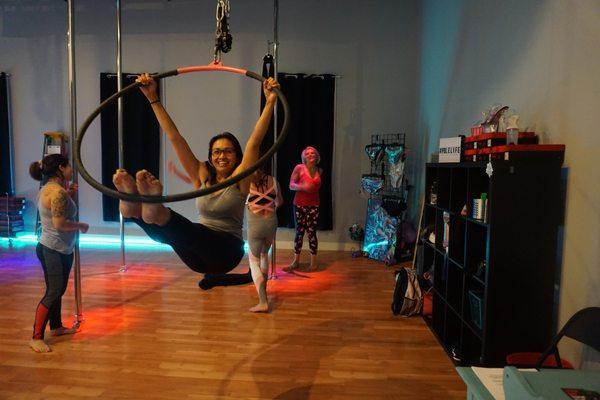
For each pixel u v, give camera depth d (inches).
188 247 76.6
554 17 97.5
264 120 81.5
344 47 241.1
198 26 248.2
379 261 219.5
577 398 51.9
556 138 96.2
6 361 108.4
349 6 240.1
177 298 157.6
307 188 193.8
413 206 235.9
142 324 132.9
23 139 261.9
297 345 119.1
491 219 92.5
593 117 82.7
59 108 258.5
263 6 243.1
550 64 99.2
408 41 238.8
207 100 249.9
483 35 142.2
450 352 113.2
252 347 117.6
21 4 257.0
